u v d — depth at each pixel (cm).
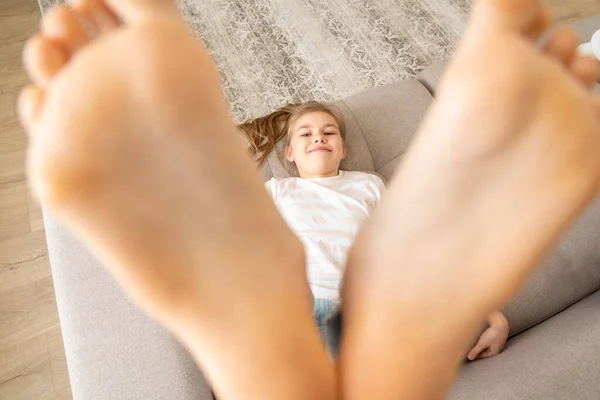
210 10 169
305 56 160
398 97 124
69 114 34
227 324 44
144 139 36
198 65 37
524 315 91
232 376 45
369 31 167
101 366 73
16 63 165
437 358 46
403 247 45
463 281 45
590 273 96
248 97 152
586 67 47
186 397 70
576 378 70
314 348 46
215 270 42
